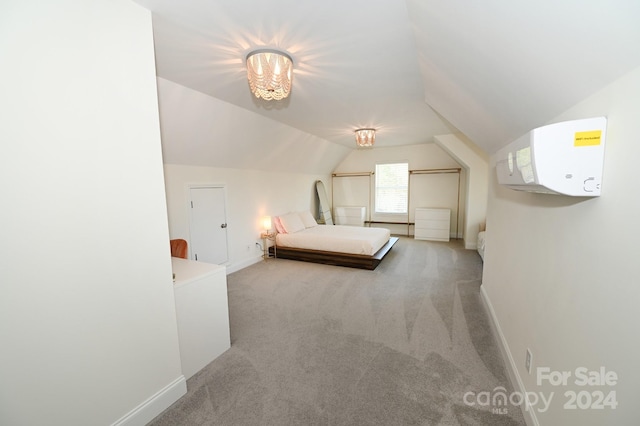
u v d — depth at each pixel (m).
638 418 0.69
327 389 1.74
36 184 1.09
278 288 3.49
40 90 1.09
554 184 0.89
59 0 1.13
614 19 0.60
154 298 1.55
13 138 1.03
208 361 2.01
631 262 0.71
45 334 1.13
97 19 1.26
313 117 3.76
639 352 0.68
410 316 2.68
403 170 6.92
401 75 2.36
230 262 4.25
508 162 1.29
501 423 1.46
